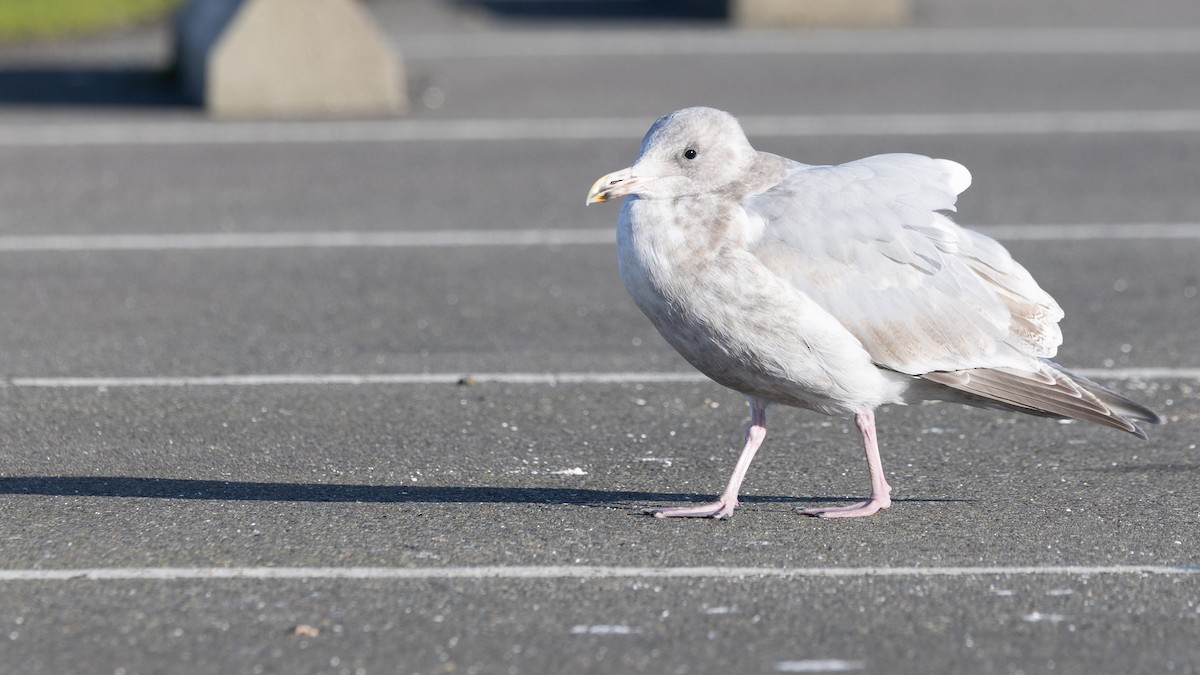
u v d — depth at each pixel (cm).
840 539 930
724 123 926
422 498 1009
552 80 2772
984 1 3638
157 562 888
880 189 926
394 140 2330
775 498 1020
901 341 909
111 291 1574
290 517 967
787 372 913
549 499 1011
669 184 914
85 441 1132
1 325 1452
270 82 2520
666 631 796
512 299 1559
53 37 3222
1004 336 928
